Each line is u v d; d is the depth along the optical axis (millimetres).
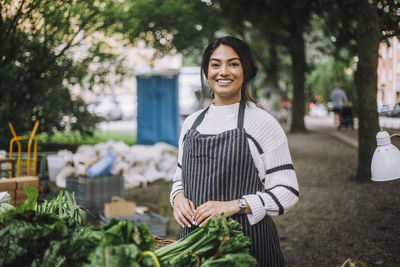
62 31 6781
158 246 2094
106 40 8766
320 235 4090
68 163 6957
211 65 2018
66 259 1471
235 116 1991
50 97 7520
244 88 2076
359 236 3719
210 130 2018
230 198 1892
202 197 1927
